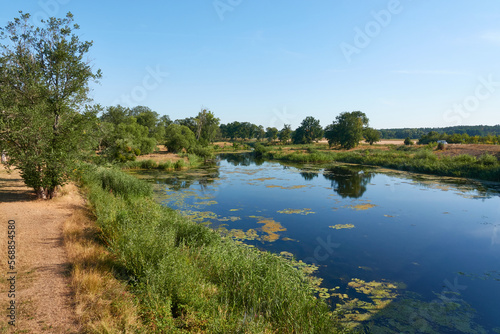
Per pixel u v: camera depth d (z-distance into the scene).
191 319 4.36
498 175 22.23
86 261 5.97
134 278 5.50
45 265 5.79
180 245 7.59
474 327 5.62
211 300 5.05
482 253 9.33
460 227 11.96
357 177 26.16
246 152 69.62
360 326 5.54
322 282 7.34
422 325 5.65
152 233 6.95
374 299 6.57
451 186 20.80
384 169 31.95
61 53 11.36
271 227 11.82
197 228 9.02
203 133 71.25
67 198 12.11
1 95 10.55
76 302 4.45
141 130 49.69
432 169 27.36
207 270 6.50
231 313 4.67
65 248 6.76
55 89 11.45
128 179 17.62
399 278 7.64
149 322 4.11
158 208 12.45
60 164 11.09
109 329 3.72
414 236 10.91
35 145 10.68
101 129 13.13
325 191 19.62
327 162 42.03
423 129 154.50
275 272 6.61
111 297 4.68
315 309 5.41
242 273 6.25
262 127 134.38
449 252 9.41
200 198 17.09
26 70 11.30
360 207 15.27
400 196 17.94
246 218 13.10
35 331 3.69
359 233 11.23
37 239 7.25
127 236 6.81
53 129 11.48
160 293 4.89
